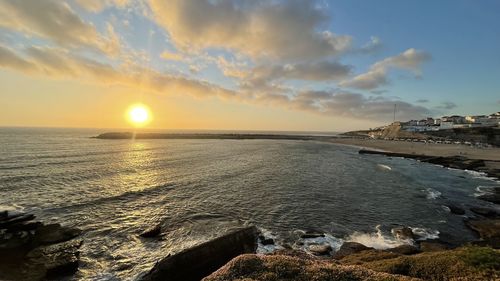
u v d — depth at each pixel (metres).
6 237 22.58
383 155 101.31
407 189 44.03
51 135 170.62
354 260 17.92
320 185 45.47
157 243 22.75
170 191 39.38
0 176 43.78
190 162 69.25
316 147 136.00
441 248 21.30
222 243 19.30
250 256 13.05
